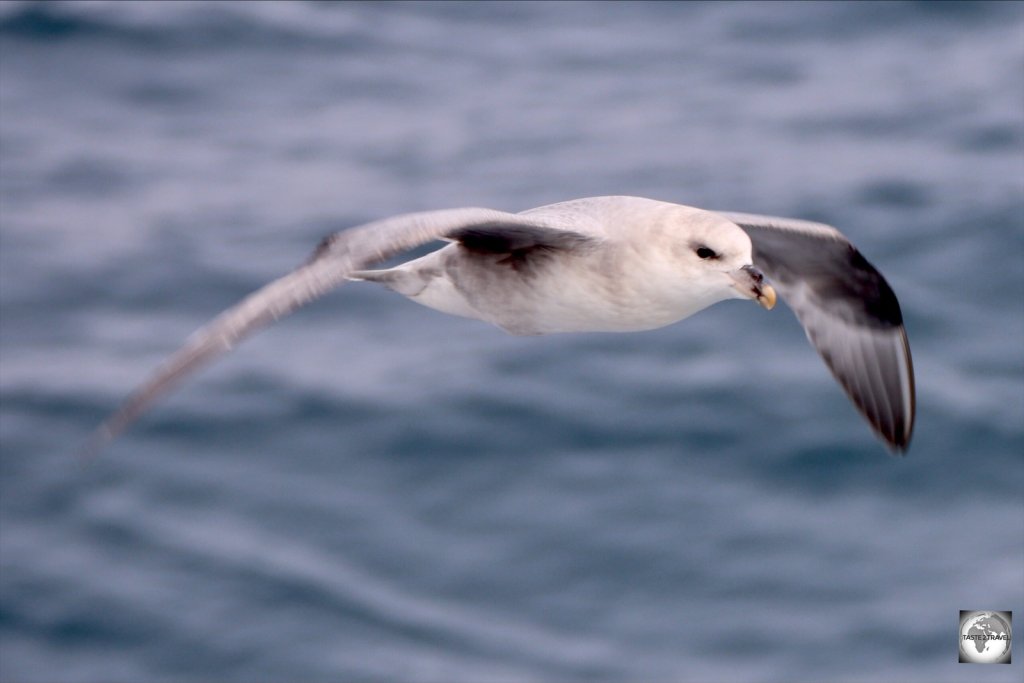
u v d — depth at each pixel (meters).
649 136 26.56
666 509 17.95
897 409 11.81
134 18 30.55
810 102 27.30
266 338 21.17
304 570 17.27
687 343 20.66
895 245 22.38
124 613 16.73
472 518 17.91
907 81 27.61
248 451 18.94
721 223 10.69
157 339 21.03
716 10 30.98
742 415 19.25
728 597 16.97
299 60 29.89
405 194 24.83
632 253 10.71
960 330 20.45
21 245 23.41
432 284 11.36
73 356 20.66
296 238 23.53
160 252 23.17
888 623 16.59
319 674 16.02
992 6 29.64
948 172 24.36
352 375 20.22
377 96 28.64
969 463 18.44
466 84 29.06
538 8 32.00
